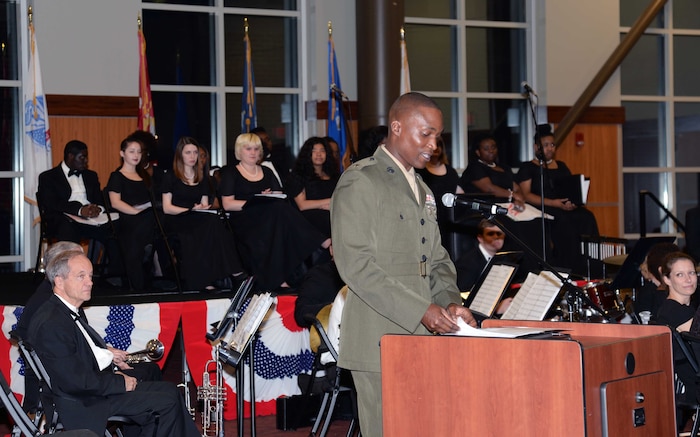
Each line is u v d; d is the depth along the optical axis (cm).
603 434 239
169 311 540
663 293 466
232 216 624
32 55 784
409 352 261
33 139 780
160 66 901
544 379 239
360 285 274
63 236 658
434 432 256
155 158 705
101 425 372
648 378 257
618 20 1057
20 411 359
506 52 1052
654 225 1118
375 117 891
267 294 421
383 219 285
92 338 397
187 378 546
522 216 685
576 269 751
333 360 482
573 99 1043
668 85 1120
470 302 431
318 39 931
